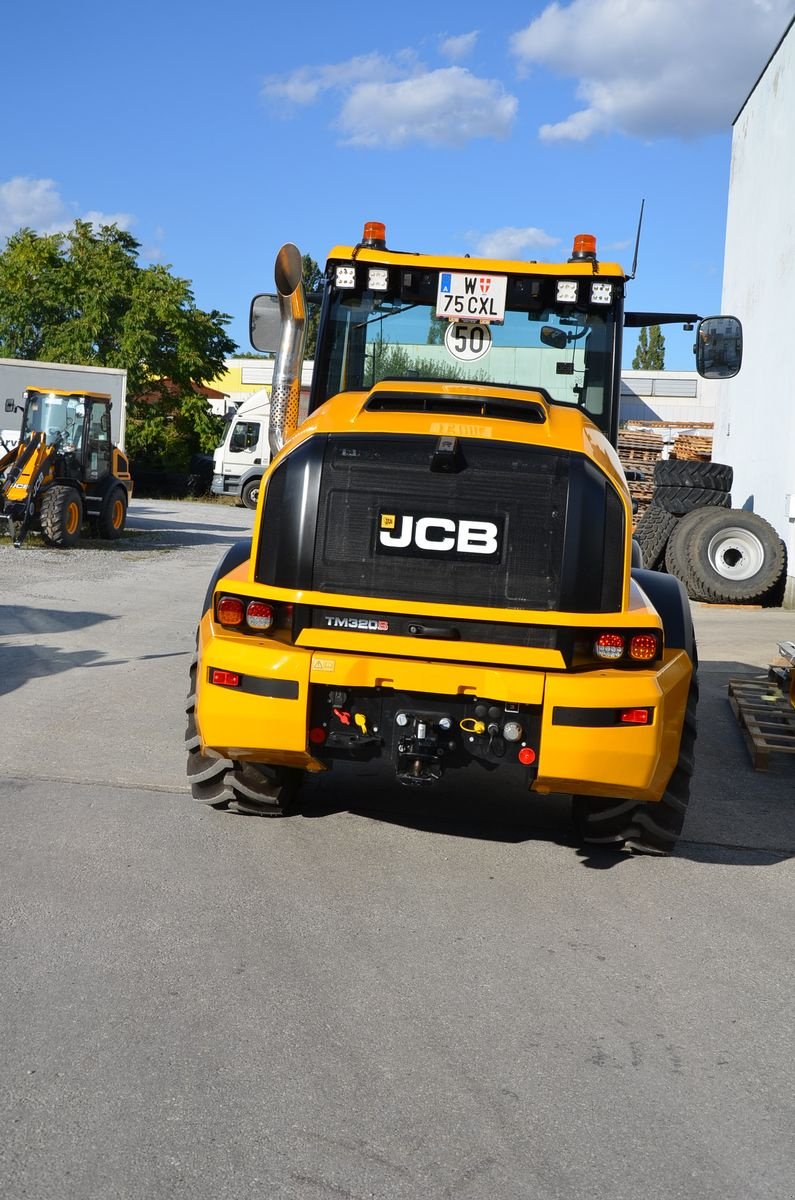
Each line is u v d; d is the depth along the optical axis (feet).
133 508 101.30
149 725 22.22
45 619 35.45
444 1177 8.71
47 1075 9.83
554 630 14.29
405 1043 10.77
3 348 142.82
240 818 17.17
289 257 17.08
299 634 14.53
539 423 15.08
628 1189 8.70
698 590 47.88
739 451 63.00
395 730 14.60
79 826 16.31
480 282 19.02
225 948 12.60
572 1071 10.43
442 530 14.42
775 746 21.90
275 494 14.79
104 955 12.23
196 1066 10.11
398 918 13.76
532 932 13.60
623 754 14.14
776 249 56.13
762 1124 9.71
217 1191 8.38
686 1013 11.71
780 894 15.26
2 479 59.52
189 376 139.74
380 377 19.30
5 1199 8.16
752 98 64.54
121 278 138.31
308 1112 9.49
